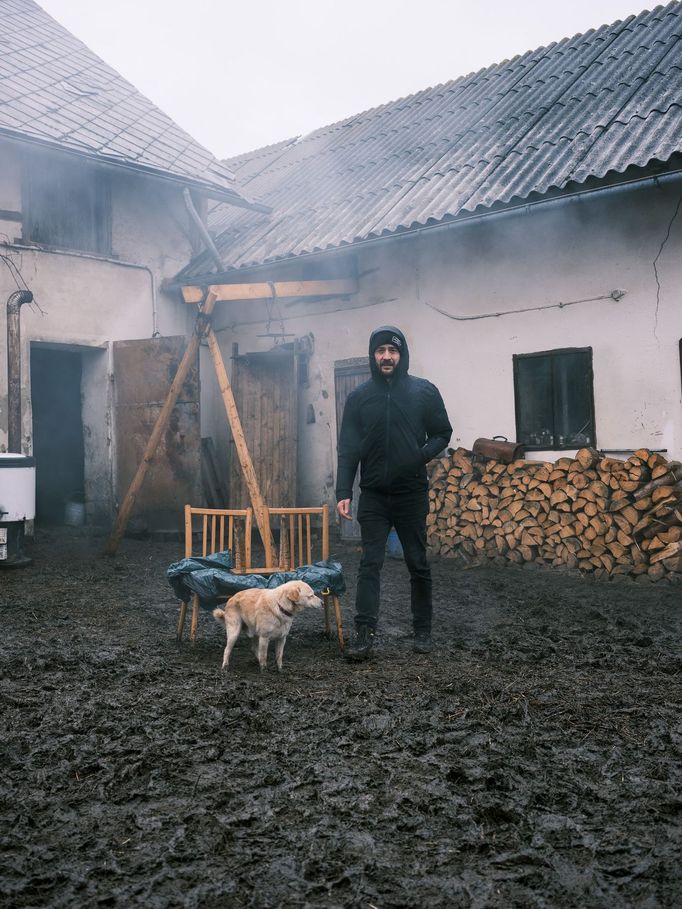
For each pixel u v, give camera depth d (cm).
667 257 758
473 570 821
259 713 367
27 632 540
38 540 971
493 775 295
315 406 1073
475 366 906
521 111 1040
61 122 1027
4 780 295
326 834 254
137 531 1036
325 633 529
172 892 223
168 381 1046
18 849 246
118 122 1132
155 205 1152
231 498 1089
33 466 805
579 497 763
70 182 1041
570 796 280
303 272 1082
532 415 861
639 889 224
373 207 1010
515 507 812
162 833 255
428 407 484
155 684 415
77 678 427
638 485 726
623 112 880
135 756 316
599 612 602
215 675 430
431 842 250
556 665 454
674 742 330
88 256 1050
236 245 1144
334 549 979
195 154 1194
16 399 931
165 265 1164
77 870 233
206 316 879
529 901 219
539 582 745
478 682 415
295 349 1073
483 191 854
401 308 977
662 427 762
